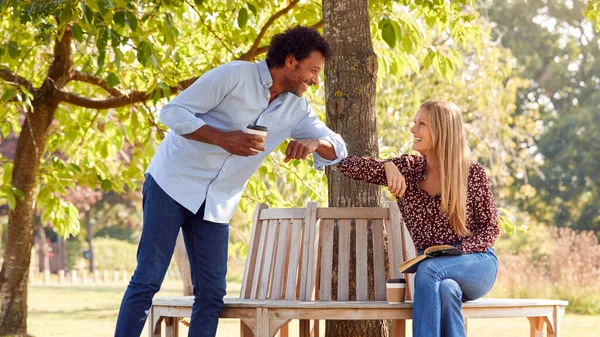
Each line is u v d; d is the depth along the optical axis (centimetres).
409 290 424
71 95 745
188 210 387
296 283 441
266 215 468
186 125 363
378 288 431
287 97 394
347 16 483
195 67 726
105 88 762
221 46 743
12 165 780
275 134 397
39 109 750
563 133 2956
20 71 823
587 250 1463
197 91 372
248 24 693
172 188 381
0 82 653
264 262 455
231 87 374
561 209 2986
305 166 707
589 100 3105
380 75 655
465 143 398
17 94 632
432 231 398
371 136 481
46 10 491
